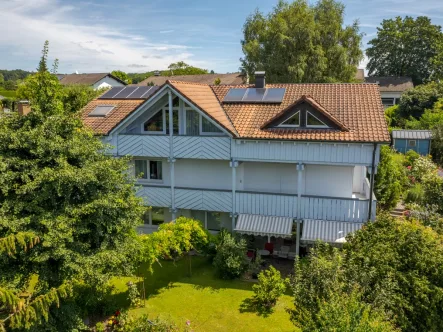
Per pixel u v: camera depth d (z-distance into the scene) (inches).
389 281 526.9
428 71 3462.1
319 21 2130.9
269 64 2069.4
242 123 981.2
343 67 2042.3
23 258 530.0
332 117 889.5
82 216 590.2
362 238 641.6
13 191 556.1
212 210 1007.0
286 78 2020.2
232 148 949.8
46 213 544.4
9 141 575.5
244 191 976.3
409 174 1359.5
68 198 572.1
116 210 638.5
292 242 1042.1
